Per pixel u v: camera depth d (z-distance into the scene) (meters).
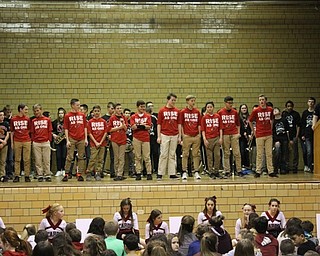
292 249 7.18
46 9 16.77
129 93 17.02
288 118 15.83
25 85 16.69
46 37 16.77
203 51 17.12
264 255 8.03
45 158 13.71
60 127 15.59
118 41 17.00
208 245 6.71
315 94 17.17
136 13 17.03
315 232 12.86
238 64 17.14
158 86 17.09
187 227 8.41
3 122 14.53
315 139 14.03
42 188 12.51
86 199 12.59
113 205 12.64
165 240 7.77
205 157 15.47
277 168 15.19
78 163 13.91
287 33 17.20
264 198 12.87
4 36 16.66
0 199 12.41
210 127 13.90
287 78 17.20
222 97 17.09
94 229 8.51
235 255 6.13
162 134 13.92
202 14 17.14
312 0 17.20
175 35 17.09
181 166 15.47
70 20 16.84
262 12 17.20
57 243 6.67
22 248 7.02
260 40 17.17
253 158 15.61
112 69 16.97
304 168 15.96
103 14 16.94
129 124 15.50
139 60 17.05
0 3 16.64
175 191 12.75
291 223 8.27
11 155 15.07
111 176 14.88
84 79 16.86
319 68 17.19
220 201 12.79
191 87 17.09
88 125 14.07
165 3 17.03
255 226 8.26
